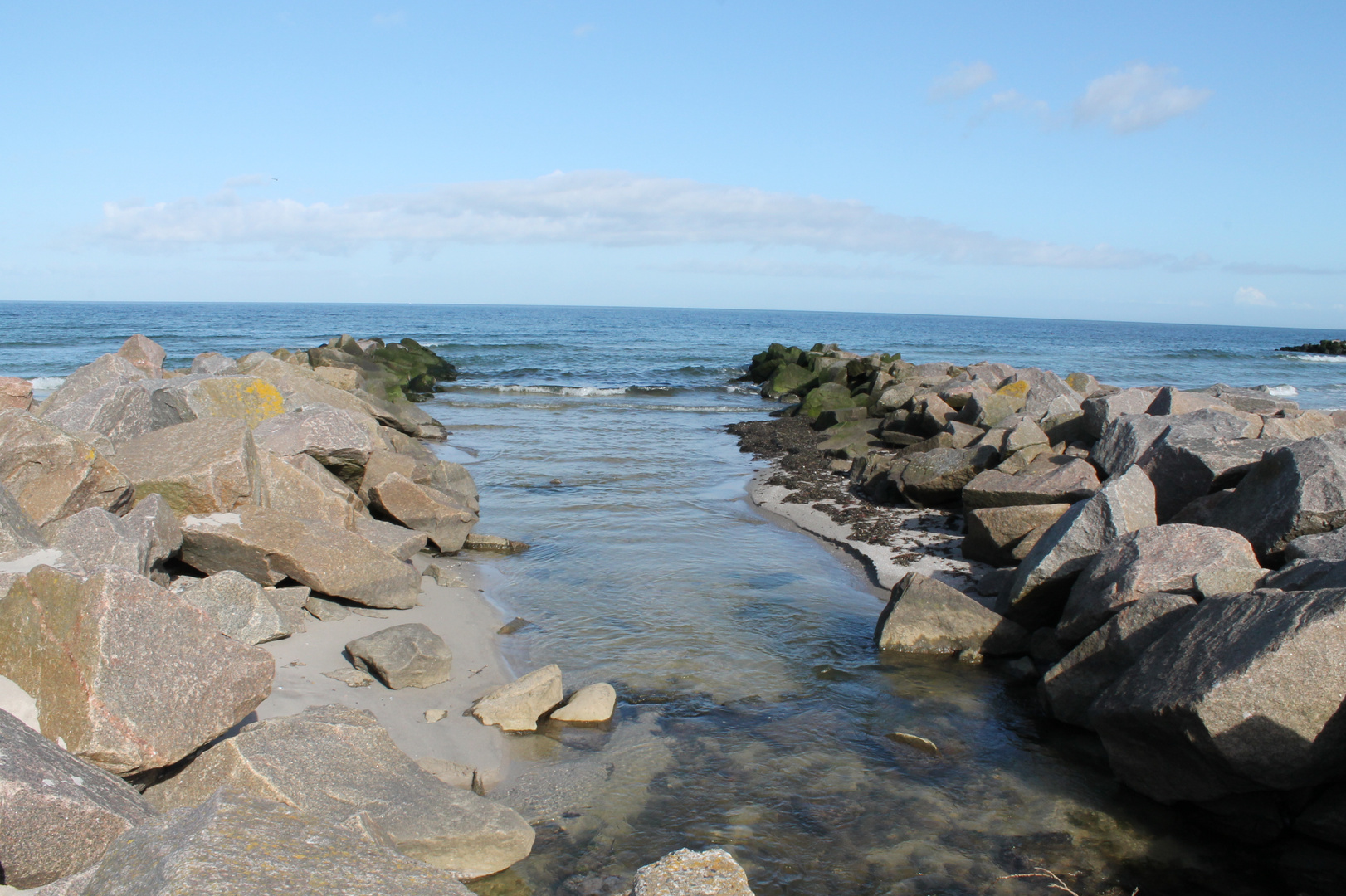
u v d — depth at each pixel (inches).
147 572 295.3
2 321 3243.1
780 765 277.7
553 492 668.1
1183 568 298.0
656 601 426.6
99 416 423.5
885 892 216.7
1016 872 225.8
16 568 253.0
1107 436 503.5
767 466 807.7
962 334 4783.5
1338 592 218.8
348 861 139.9
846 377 1416.1
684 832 239.0
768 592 447.5
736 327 4734.3
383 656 303.6
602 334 3479.3
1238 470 418.9
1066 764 282.5
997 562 468.4
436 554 488.7
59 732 190.9
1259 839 239.3
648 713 309.6
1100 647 295.7
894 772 275.4
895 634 377.7
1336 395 1702.8
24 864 156.1
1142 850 236.5
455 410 1203.2
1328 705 215.0
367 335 2864.2
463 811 217.2
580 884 214.4
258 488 390.6
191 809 151.1
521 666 341.4
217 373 791.1
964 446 659.4
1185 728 231.6
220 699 209.8
